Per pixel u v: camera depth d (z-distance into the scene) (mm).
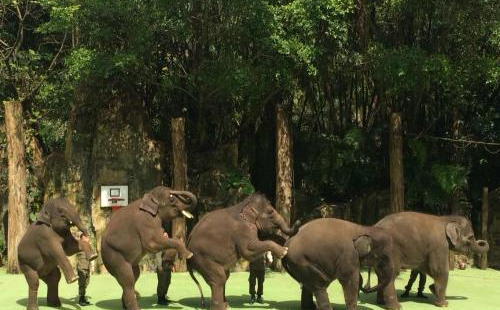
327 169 15914
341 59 15508
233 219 9414
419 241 10289
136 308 9203
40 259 9219
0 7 16359
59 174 14188
